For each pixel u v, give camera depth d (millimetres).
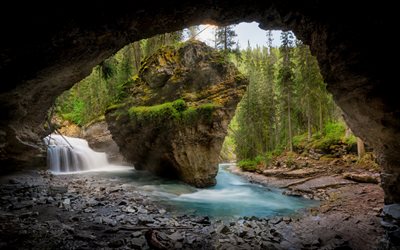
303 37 9086
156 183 19859
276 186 21453
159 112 19719
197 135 19125
